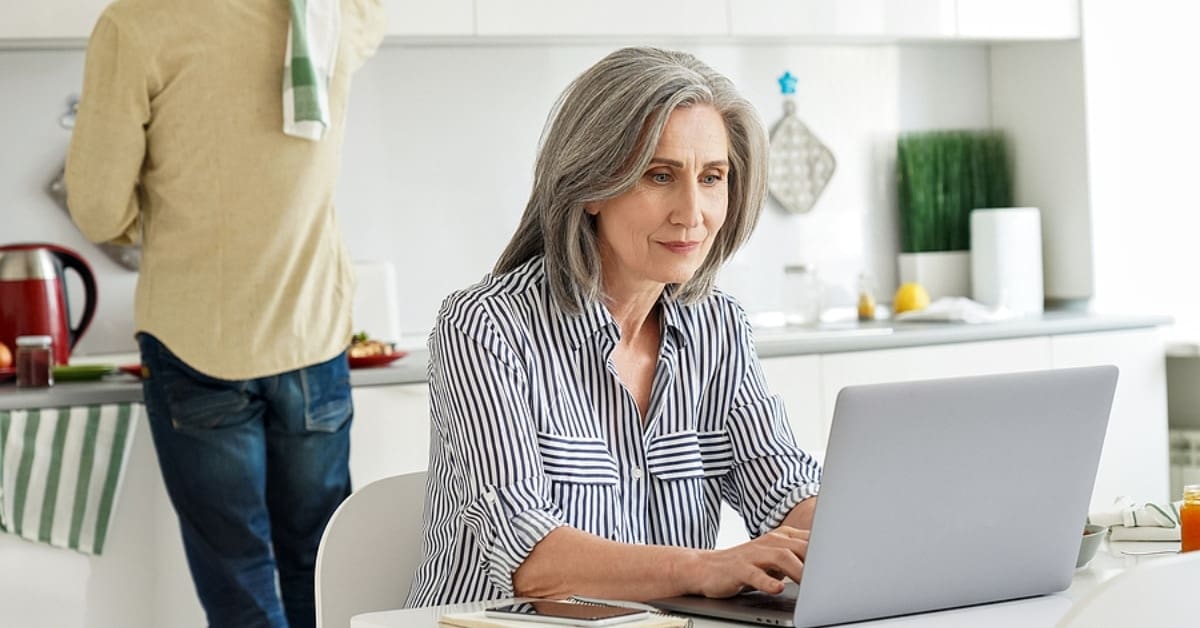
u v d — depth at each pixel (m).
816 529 1.27
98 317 3.63
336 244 3.09
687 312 1.75
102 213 2.93
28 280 3.27
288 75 2.90
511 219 4.03
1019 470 1.36
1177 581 1.12
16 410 3.00
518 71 4.03
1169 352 4.14
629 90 1.57
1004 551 1.39
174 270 2.94
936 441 1.30
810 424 3.71
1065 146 4.35
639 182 1.58
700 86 1.58
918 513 1.32
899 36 4.10
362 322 3.61
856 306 4.43
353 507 1.76
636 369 1.71
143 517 3.11
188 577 3.14
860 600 1.32
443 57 3.95
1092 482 1.42
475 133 3.99
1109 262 4.31
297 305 2.99
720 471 1.77
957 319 4.07
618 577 1.44
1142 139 4.37
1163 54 4.39
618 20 3.80
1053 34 4.26
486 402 1.56
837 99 4.40
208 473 2.96
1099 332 4.05
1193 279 4.43
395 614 1.32
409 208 3.93
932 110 4.52
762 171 1.69
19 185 3.58
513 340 1.60
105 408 3.06
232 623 3.02
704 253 1.62
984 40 4.29
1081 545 1.54
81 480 3.04
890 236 4.48
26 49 3.57
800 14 3.99
